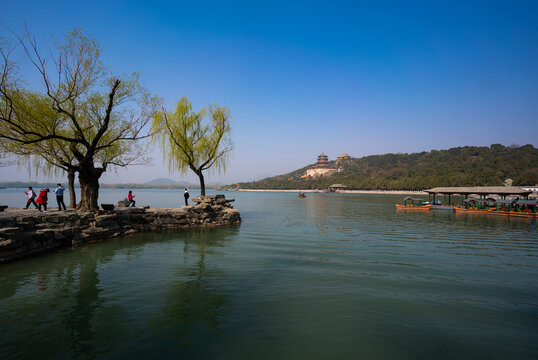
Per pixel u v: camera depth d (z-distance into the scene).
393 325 7.05
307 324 7.03
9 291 9.09
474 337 6.51
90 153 18.20
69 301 8.29
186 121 27.34
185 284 9.94
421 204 57.91
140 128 20.25
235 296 8.86
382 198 109.75
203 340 6.19
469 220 34.91
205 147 29.25
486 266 12.95
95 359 5.41
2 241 12.39
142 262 12.98
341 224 29.22
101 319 7.14
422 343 6.20
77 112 19.20
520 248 17.50
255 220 31.97
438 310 7.99
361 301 8.58
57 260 13.23
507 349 6.00
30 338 6.17
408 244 18.36
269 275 11.13
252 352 5.74
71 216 17.11
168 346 5.93
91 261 13.09
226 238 19.66
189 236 20.41
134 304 8.12
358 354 5.71
